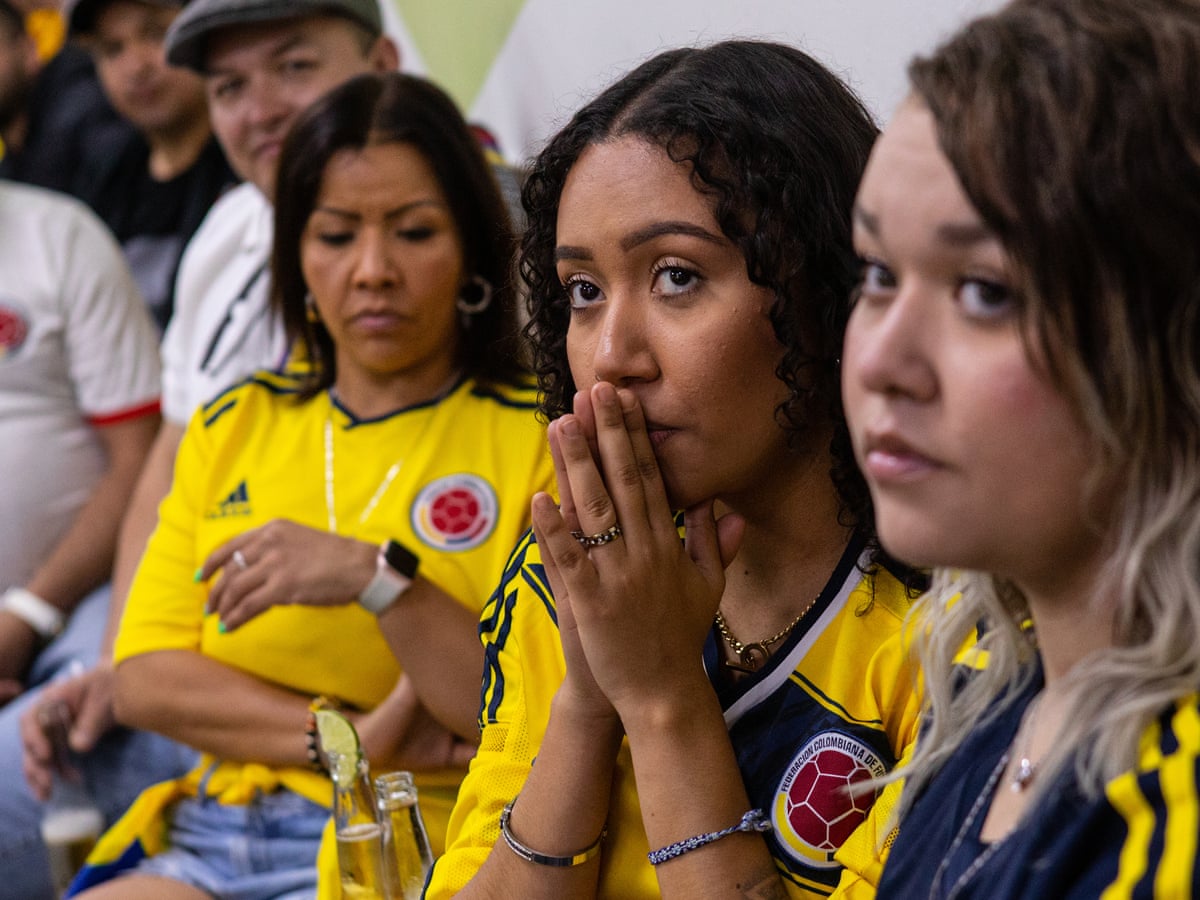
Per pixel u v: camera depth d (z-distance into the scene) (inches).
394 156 70.1
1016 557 25.9
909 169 25.1
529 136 95.1
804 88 38.5
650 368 38.0
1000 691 32.2
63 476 111.9
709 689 39.3
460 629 66.6
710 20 79.5
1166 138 23.3
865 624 40.3
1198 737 24.3
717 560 39.7
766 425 38.4
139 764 90.1
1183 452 24.4
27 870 91.4
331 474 72.7
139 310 116.4
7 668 105.0
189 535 75.5
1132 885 23.9
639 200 37.2
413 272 70.4
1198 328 23.7
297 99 96.3
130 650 74.2
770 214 36.7
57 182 134.1
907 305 25.3
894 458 25.8
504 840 42.0
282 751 69.9
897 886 31.3
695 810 38.0
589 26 90.5
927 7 64.0
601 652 38.8
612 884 42.0
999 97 24.1
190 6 96.3
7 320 111.4
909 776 34.3
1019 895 26.1
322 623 69.8
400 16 110.0
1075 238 23.5
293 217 72.2
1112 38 23.9
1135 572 24.8
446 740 67.3
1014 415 24.5
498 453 70.9
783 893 37.9
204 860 71.9
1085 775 25.6
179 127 125.8
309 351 76.4
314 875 68.8
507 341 71.8
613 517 38.6
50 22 152.6
